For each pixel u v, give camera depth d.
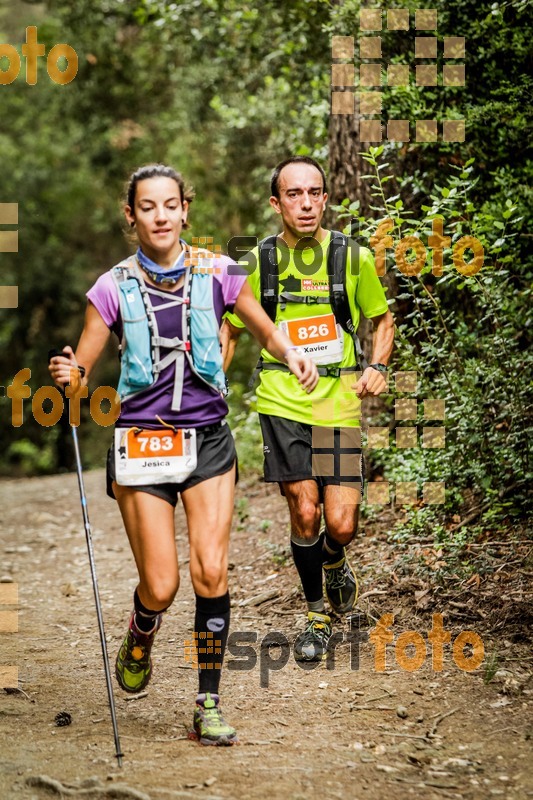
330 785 6.28
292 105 19.73
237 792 6.15
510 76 11.84
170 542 7.09
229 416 20.53
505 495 10.92
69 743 7.23
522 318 10.99
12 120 47.34
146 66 29.80
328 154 13.90
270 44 18.30
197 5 17.80
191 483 7.16
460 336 11.20
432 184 12.94
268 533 13.83
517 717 7.28
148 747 7.09
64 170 49.19
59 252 51.78
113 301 7.05
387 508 12.29
